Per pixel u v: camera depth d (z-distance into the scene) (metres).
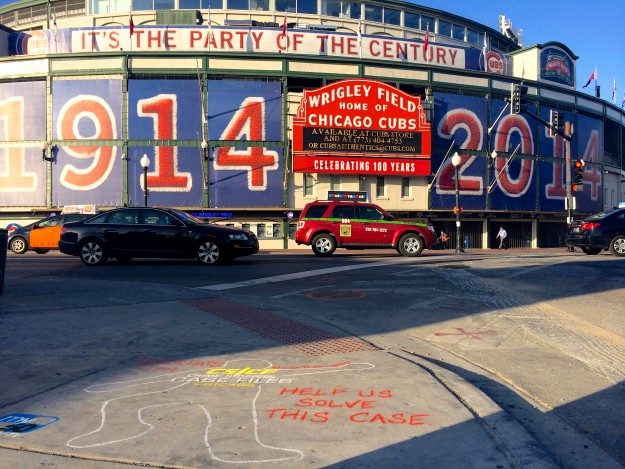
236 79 35.94
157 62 35.38
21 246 24.64
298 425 3.93
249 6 43.81
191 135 35.50
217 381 5.00
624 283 11.13
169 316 7.90
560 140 44.03
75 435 3.80
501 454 3.47
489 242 41.16
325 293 10.19
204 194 35.53
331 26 42.31
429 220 39.31
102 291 9.75
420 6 47.47
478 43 52.12
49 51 38.12
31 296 9.27
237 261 15.89
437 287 10.68
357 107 36.44
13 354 5.99
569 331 7.32
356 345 6.41
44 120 35.25
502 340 6.89
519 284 11.02
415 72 38.50
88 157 35.19
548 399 4.80
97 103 35.22
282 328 7.30
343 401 4.41
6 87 35.59
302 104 35.75
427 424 3.93
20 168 35.31
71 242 14.70
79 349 6.20
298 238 18.92
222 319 7.78
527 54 44.22
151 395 4.64
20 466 3.35
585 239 18.55
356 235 18.67
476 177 40.00
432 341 6.87
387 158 36.91
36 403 4.47
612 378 5.39
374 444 3.61
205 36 36.88
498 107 40.91
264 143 36.06
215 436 3.76
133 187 35.31
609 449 3.82
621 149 54.25
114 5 44.53
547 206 43.09
